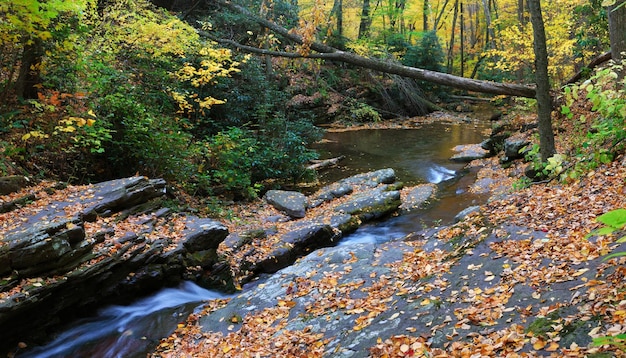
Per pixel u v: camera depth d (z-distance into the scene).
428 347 3.40
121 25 9.59
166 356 4.64
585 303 3.18
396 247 6.23
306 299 5.13
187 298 6.25
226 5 14.52
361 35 26.25
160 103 10.66
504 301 3.70
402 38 26.95
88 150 8.09
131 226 6.24
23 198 5.91
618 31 8.19
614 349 2.52
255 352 4.25
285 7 17.06
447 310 3.90
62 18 7.79
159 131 8.84
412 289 4.61
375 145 16.91
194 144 10.26
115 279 5.55
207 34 12.21
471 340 3.29
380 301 4.56
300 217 9.55
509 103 22.12
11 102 7.29
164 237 6.27
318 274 5.77
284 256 7.46
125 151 8.47
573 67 15.36
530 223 5.16
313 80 22.31
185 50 10.03
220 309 5.47
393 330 3.85
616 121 4.63
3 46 7.25
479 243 5.13
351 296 4.94
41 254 4.76
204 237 6.55
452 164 13.58
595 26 11.94
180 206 8.28
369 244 6.61
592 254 3.91
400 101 25.23
